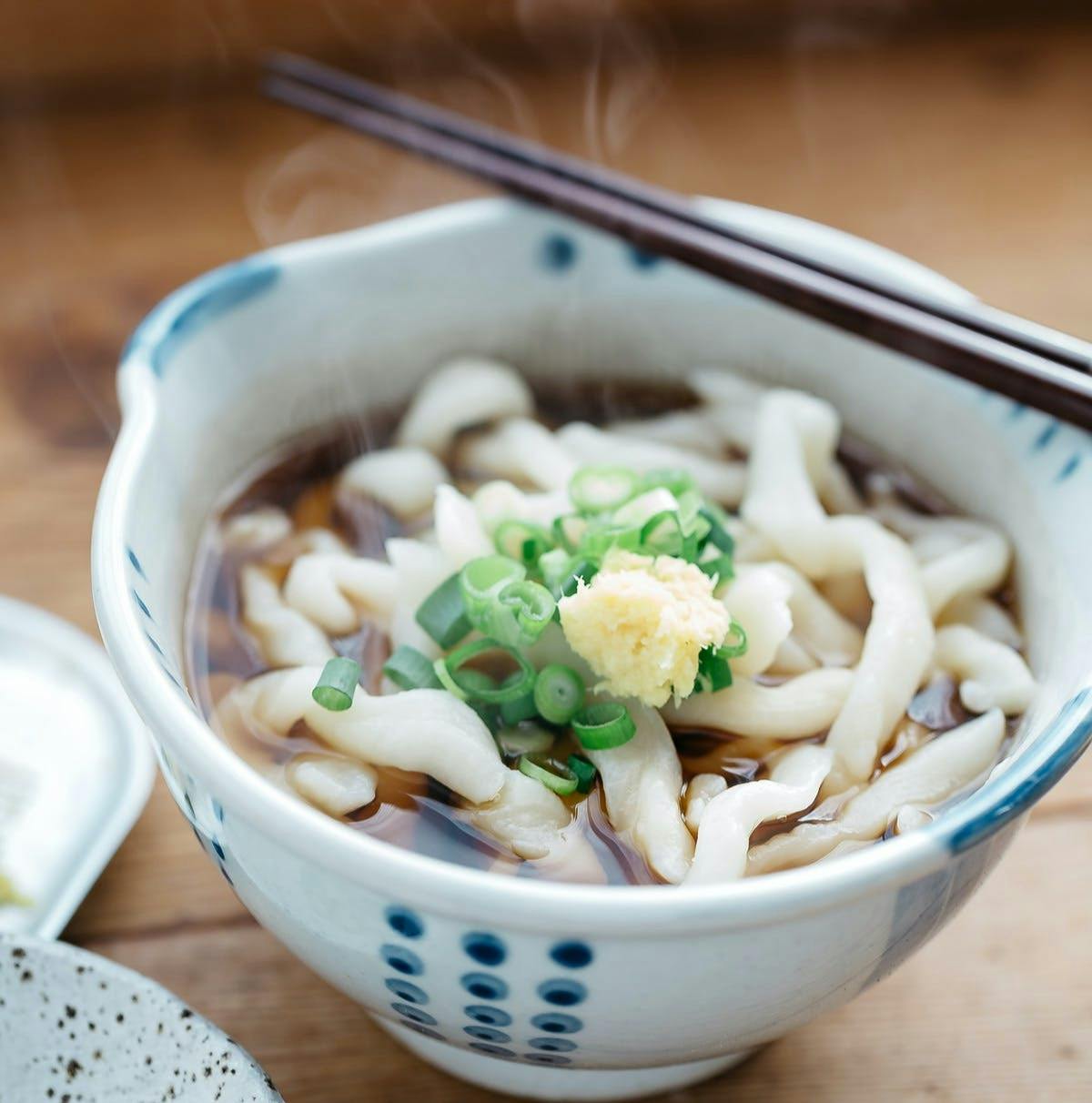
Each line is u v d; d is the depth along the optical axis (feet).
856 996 1.31
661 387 1.68
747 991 1.22
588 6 2.35
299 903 1.24
